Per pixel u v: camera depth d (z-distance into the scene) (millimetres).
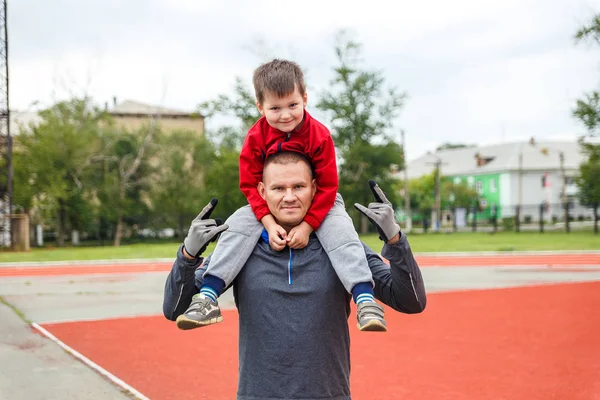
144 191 43781
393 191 52531
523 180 75812
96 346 7000
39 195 37281
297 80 2523
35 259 20328
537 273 15078
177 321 2188
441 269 16312
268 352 2236
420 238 36094
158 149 43312
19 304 10250
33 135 37219
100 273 16141
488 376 5629
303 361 2215
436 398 5020
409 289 2311
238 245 2346
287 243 2301
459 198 75562
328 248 2320
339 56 47562
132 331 7879
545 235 38312
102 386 5410
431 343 7008
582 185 41344
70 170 38406
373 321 2109
